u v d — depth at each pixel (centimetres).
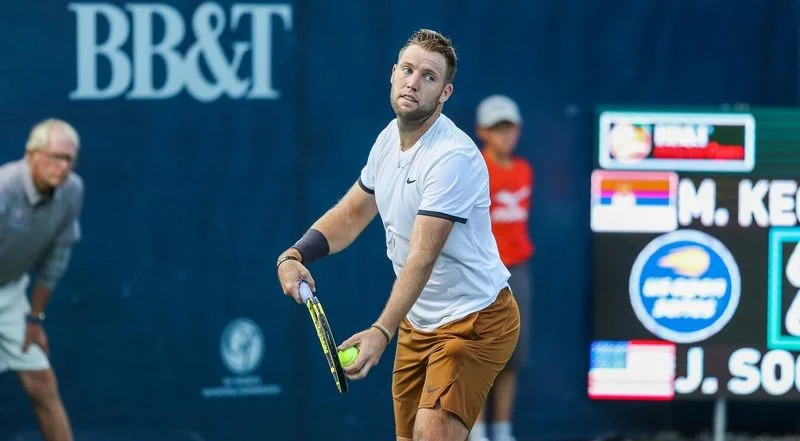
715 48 2548
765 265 2392
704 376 2403
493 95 2461
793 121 2391
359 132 2400
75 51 2230
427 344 1611
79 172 2244
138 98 2272
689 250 2397
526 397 2508
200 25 2297
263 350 2378
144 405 2320
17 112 2195
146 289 2308
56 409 2266
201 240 2330
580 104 2505
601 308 2400
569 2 2486
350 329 2422
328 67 2377
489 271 1579
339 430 2430
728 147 2394
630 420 2567
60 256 2242
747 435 2611
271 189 2359
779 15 2567
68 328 2269
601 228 2397
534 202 2492
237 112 2330
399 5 2408
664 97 2536
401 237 1557
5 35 2186
